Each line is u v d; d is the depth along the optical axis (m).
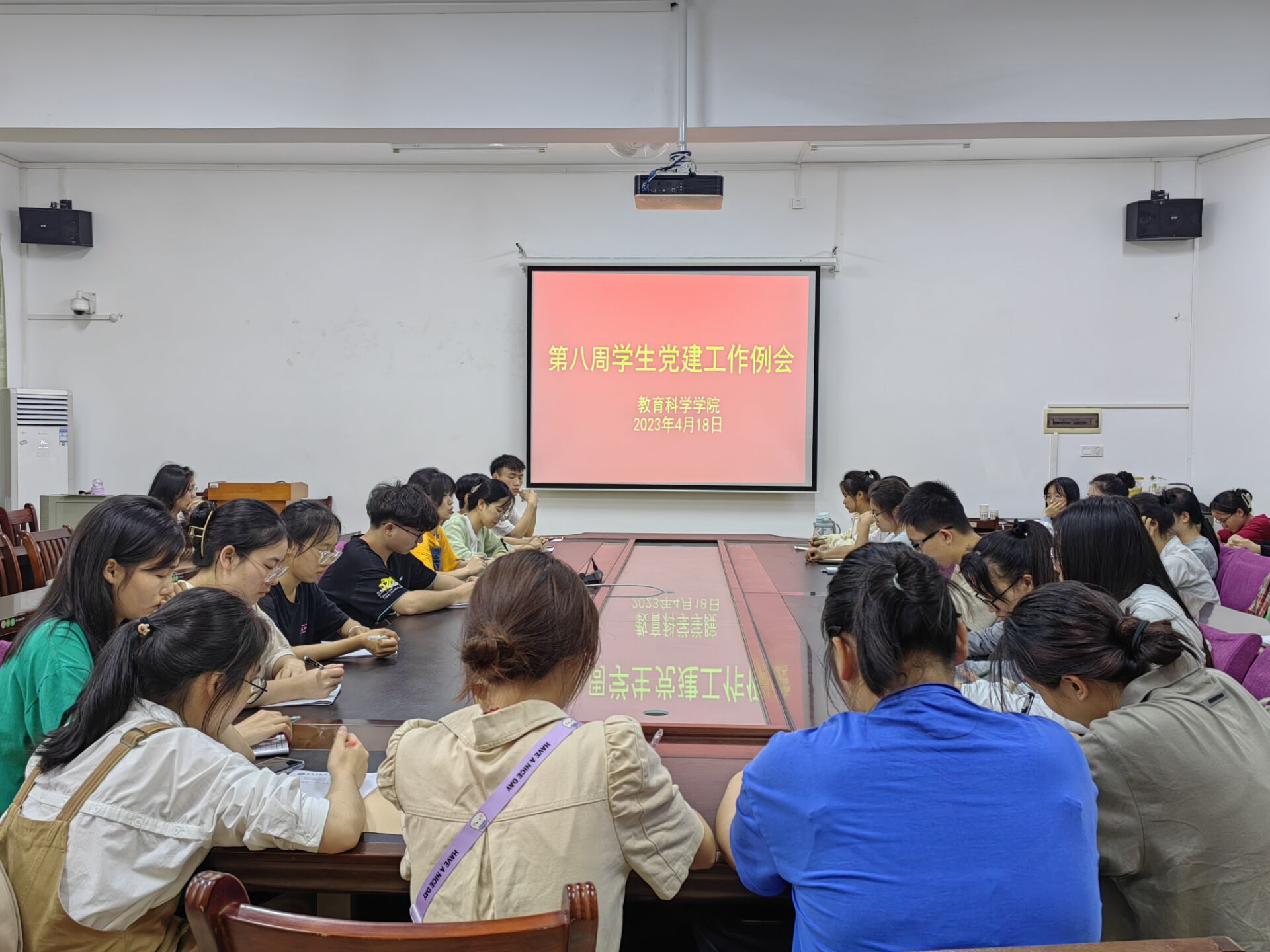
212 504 2.01
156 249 5.57
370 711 1.56
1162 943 0.76
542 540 4.20
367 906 1.38
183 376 5.62
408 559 2.77
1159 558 1.68
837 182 5.41
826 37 3.38
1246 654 1.78
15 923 1.00
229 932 0.78
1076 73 3.32
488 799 0.92
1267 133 3.45
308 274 5.57
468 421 5.59
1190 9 3.28
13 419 5.18
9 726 1.29
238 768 1.05
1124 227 5.32
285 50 3.46
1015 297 5.39
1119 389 5.37
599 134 3.49
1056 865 0.84
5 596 3.09
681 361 5.43
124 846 1.01
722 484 5.46
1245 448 5.06
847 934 0.84
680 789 1.18
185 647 1.10
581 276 5.43
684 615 2.33
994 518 5.26
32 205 5.55
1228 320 5.12
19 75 3.49
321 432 5.62
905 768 0.87
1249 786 1.03
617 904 0.92
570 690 1.03
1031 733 0.91
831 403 5.50
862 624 0.96
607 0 3.40
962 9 3.34
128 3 3.46
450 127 3.45
